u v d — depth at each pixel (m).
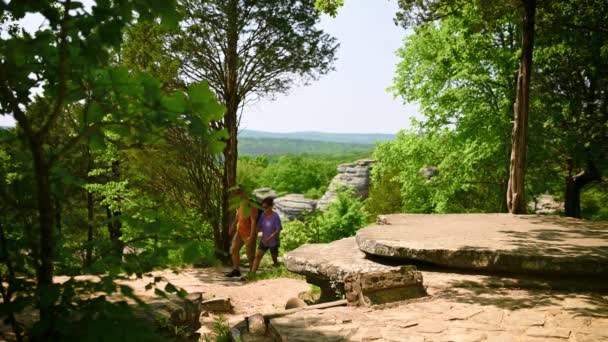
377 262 7.32
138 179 14.44
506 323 4.59
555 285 5.93
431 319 4.76
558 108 20.45
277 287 9.05
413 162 28.86
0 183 1.77
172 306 3.77
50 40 1.63
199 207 12.23
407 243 7.04
